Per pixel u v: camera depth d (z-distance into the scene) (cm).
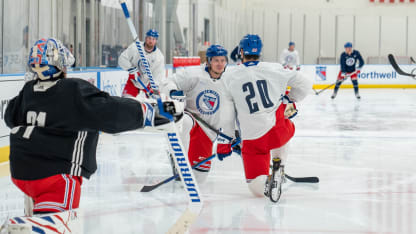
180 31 2361
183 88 639
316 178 722
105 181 728
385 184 711
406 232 492
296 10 3228
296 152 966
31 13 1345
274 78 581
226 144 627
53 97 310
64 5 1466
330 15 3209
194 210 340
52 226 300
